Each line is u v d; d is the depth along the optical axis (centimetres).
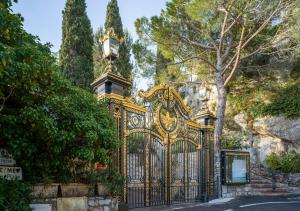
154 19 1454
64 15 1759
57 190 561
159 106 916
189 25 1491
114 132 615
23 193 500
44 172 547
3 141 505
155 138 890
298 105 1639
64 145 516
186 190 983
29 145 509
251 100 1830
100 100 707
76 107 564
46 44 589
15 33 461
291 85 1725
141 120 838
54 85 517
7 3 462
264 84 1811
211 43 1534
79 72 1647
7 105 514
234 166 1190
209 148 1094
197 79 1742
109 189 654
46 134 491
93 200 621
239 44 1361
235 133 1847
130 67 1958
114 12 2011
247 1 1298
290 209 846
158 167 883
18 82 443
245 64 1767
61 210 560
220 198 1084
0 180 479
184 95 2166
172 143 940
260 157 1733
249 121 1819
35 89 485
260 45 1494
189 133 1032
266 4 1348
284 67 1750
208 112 1108
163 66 1552
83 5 1778
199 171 1046
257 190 1298
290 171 1452
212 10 1374
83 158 552
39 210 528
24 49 442
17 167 519
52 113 519
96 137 542
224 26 1361
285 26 1370
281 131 1672
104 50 782
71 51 1703
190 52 1533
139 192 816
